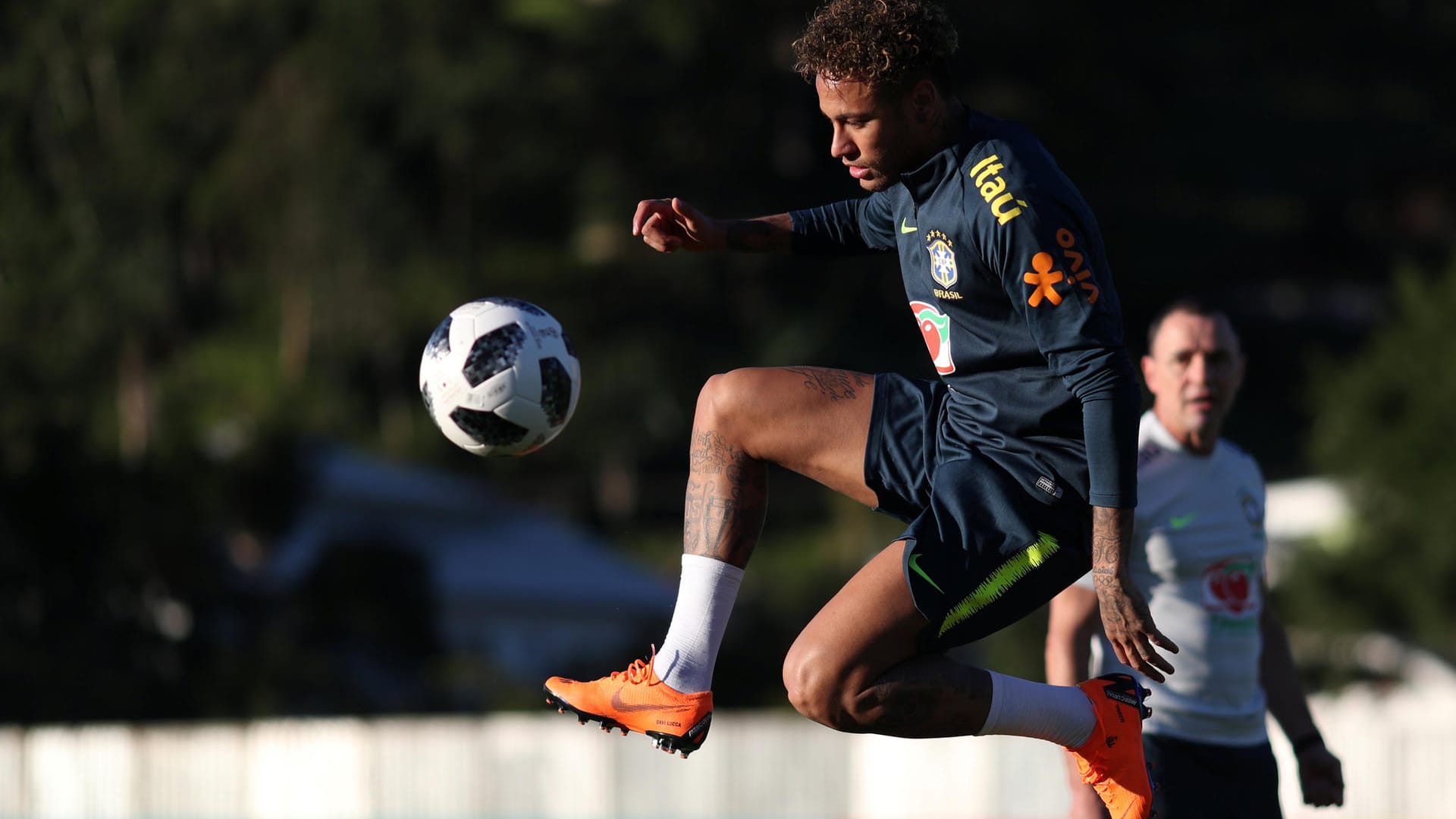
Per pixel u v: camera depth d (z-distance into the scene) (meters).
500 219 164.62
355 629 69.75
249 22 136.12
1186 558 20.34
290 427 69.31
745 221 16.66
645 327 158.12
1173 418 20.50
